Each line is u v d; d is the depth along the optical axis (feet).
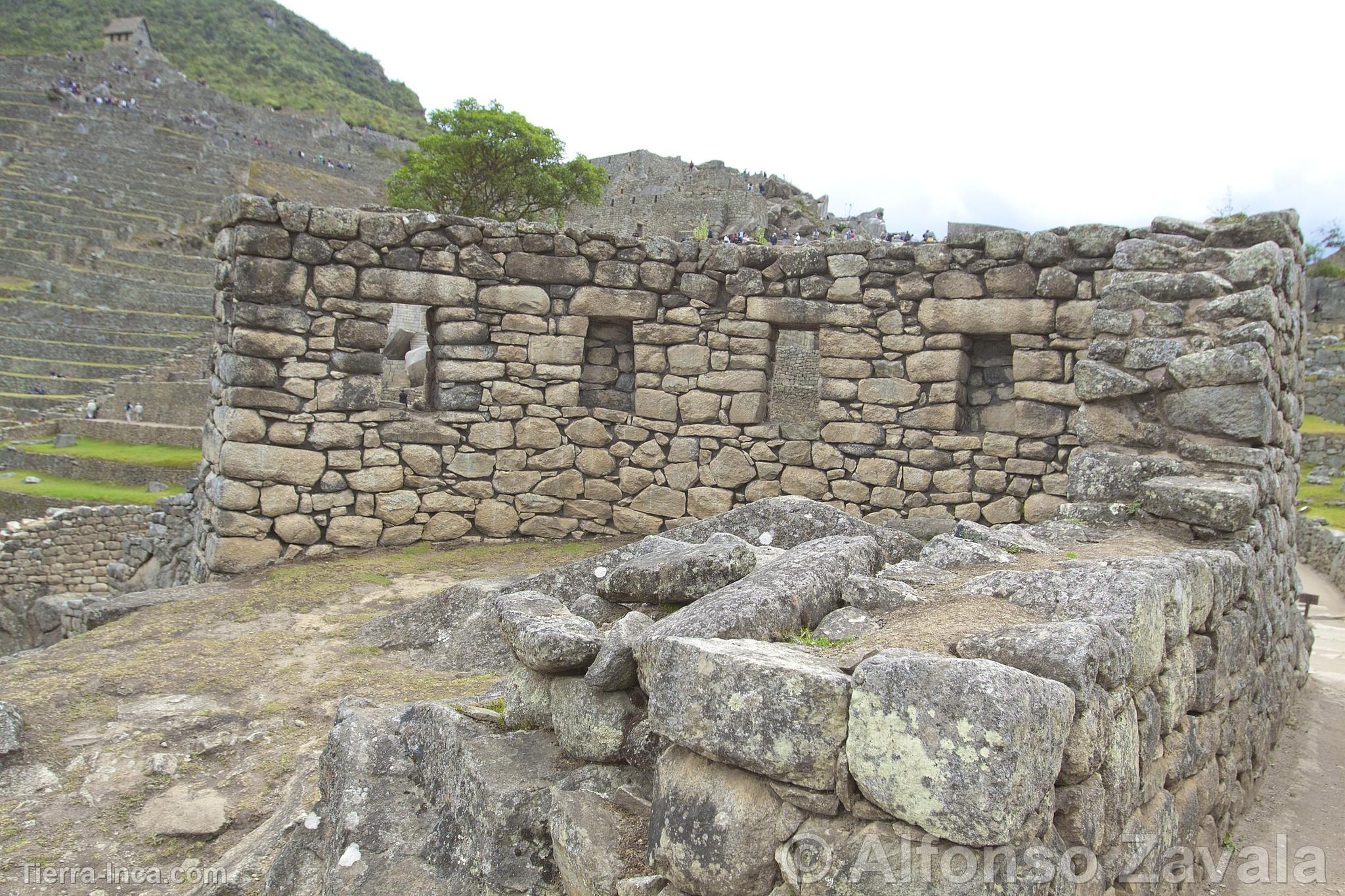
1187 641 13.84
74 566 68.39
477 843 11.76
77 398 133.49
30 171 203.31
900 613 12.05
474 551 32.83
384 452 33.04
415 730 14.34
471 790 12.26
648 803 11.31
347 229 32.40
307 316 32.12
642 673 11.62
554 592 18.39
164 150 228.22
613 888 10.39
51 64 269.44
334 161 253.44
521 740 13.05
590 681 12.07
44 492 96.02
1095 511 22.31
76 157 213.25
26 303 153.07
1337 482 100.53
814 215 173.68
